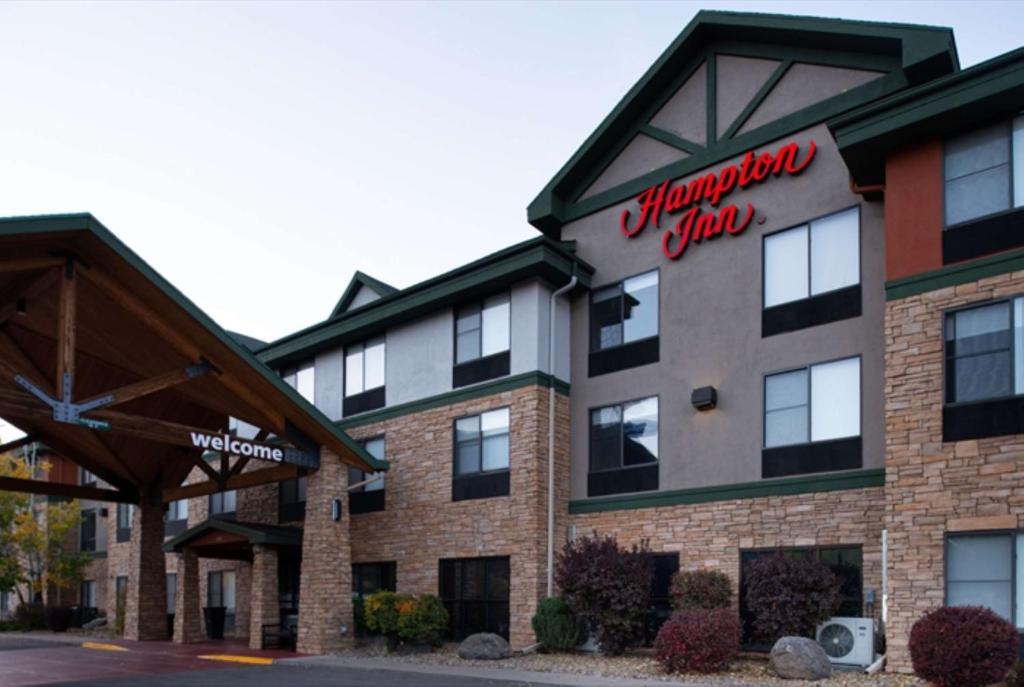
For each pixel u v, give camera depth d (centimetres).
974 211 1419
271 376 1895
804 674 1358
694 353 1862
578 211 2130
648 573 1753
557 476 1997
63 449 2455
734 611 1612
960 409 1373
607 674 1500
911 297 1452
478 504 2055
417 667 1684
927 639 1227
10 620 3441
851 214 1678
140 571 2578
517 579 1936
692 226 1906
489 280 2066
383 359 2386
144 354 1994
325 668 1712
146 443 2405
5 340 1984
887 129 1465
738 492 1744
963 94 1390
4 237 1491
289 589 2553
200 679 1541
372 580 2284
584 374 2052
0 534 3284
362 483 2139
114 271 1692
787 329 1731
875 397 1590
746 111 1877
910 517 1391
